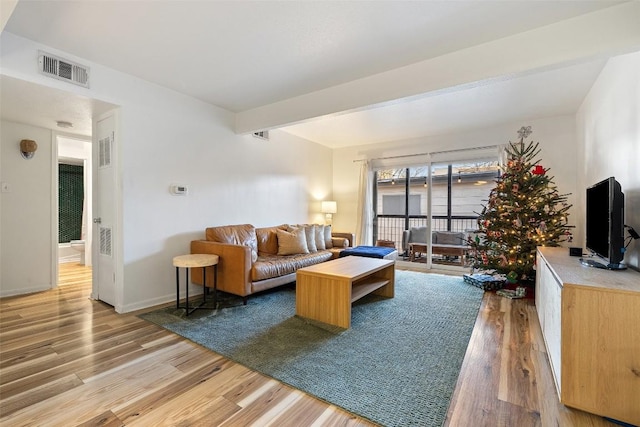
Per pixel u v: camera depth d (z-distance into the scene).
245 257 3.16
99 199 3.41
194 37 2.33
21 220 3.66
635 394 1.46
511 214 3.74
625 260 2.17
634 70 2.09
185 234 3.57
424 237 5.54
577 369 1.57
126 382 1.81
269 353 2.17
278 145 5.00
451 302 3.37
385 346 2.29
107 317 2.87
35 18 2.09
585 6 1.96
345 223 6.33
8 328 2.60
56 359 2.07
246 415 1.53
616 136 2.44
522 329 2.62
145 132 3.17
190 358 2.10
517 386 1.78
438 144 5.30
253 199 4.50
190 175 3.62
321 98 3.37
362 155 6.12
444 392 1.72
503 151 4.59
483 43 2.41
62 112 3.20
